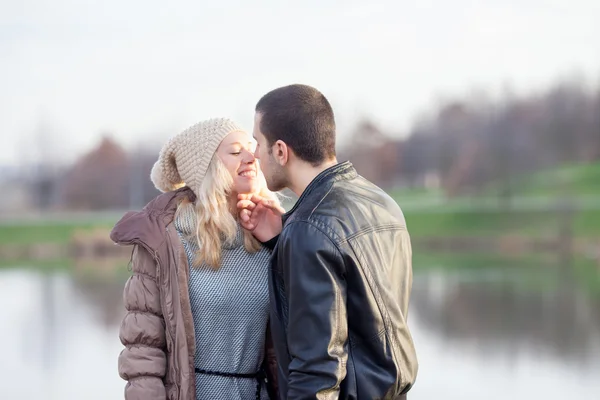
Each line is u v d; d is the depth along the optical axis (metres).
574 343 14.34
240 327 2.98
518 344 14.27
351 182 2.72
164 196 3.01
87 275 33.44
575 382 10.77
